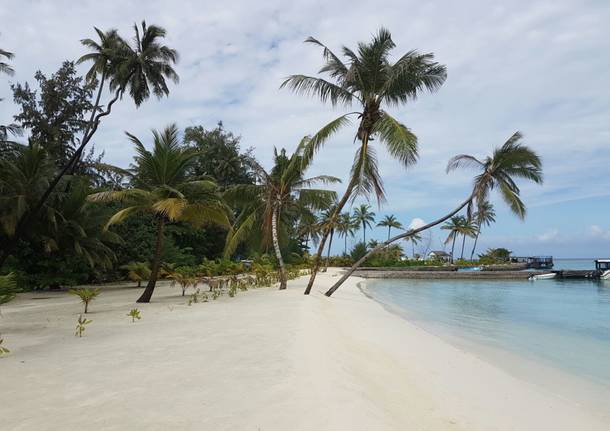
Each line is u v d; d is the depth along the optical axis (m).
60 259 22.91
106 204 26.20
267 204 21.03
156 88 26.09
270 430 3.62
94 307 13.84
